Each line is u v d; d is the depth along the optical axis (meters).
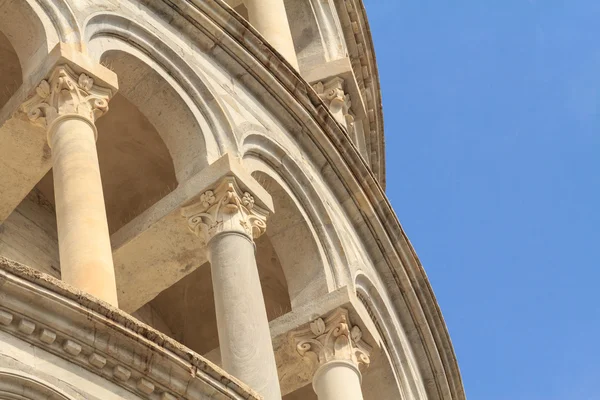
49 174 28.48
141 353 21.16
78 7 26.56
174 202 26.53
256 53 28.97
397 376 30.31
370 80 37.84
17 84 28.48
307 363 27.84
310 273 28.56
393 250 30.70
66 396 20.34
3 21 26.25
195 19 28.41
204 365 21.56
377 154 38.56
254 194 26.70
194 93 27.69
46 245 27.80
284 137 29.17
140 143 29.17
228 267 25.70
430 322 31.42
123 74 27.25
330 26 36.31
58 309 20.69
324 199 29.38
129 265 26.80
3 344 20.27
